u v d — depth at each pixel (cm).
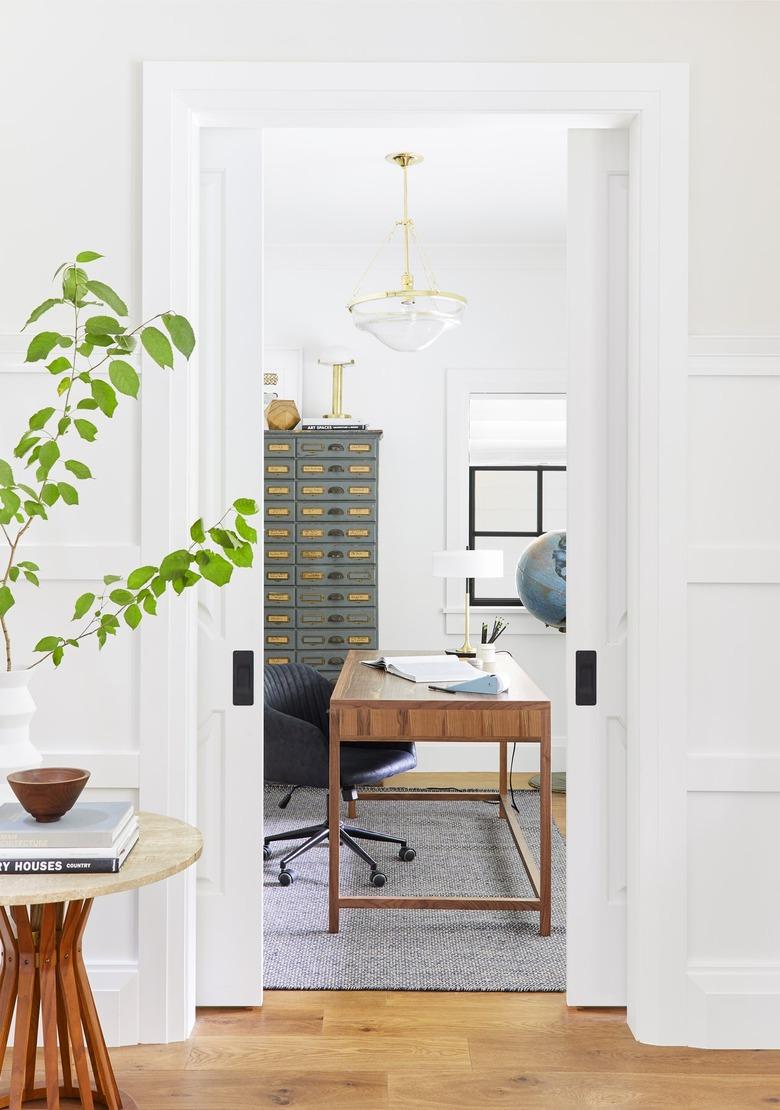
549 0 262
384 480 598
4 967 195
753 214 264
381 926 348
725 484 265
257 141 275
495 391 597
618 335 277
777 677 266
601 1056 254
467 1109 227
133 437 264
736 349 264
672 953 262
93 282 203
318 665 559
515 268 591
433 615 602
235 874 277
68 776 202
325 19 262
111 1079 210
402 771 399
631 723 270
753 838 266
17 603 263
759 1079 244
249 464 276
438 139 419
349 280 593
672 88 261
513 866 415
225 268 276
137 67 263
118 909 263
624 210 278
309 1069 245
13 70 262
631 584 270
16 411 262
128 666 264
